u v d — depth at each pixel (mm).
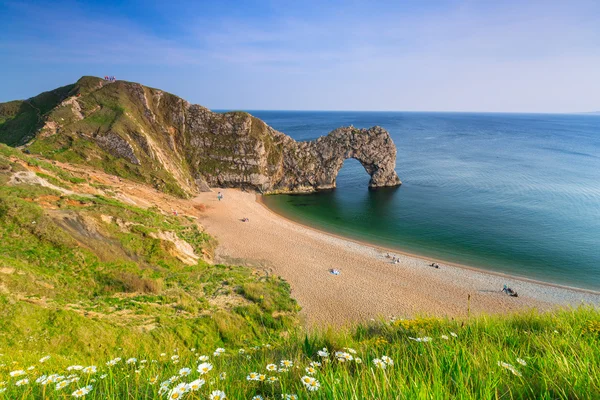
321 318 29125
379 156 88938
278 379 4230
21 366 9953
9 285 21047
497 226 58594
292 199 80500
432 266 43375
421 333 7199
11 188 33594
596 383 3490
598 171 101812
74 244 29875
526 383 3693
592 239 52250
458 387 3307
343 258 45125
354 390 3158
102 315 21547
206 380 4086
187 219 53688
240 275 36312
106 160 62688
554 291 37312
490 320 7914
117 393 4039
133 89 79875
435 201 75688
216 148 83062
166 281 31172
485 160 122000
